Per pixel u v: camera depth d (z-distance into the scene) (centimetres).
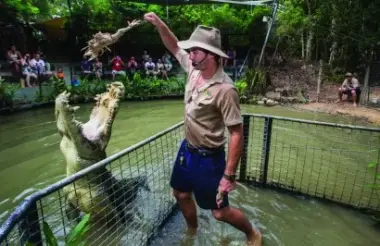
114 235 284
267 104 1195
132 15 1806
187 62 274
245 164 397
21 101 983
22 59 1109
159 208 308
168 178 349
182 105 1166
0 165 504
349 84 1191
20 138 665
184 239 279
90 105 1116
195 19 1909
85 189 291
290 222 312
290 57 1789
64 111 281
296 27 1559
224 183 229
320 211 335
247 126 387
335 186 379
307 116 998
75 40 1745
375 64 1226
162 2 1455
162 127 783
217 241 277
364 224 311
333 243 279
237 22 1944
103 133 298
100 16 1731
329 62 1675
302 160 504
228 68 1759
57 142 634
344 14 1370
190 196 274
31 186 423
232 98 219
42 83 1119
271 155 530
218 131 238
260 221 312
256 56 1694
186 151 252
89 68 1384
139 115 950
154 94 1296
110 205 300
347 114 1012
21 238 153
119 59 1430
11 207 366
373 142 625
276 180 418
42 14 1855
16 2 1557
